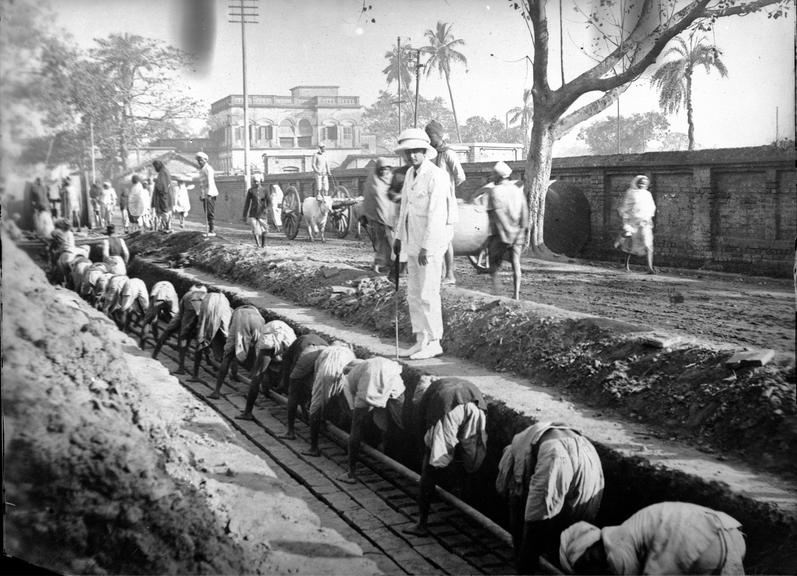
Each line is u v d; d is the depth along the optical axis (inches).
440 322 350.6
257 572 188.9
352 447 296.4
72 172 589.0
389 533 252.5
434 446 247.0
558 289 476.4
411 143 338.3
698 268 572.7
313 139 1049.5
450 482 291.4
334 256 669.3
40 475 201.9
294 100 1041.5
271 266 581.0
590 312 389.4
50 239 531.2
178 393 326.3
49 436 210.1
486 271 463.5
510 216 394.9
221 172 1049.5
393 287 442.6
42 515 196.4
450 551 240.7
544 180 644.7
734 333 330.3
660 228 610.9
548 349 311.6
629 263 629.9
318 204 857.5
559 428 212.8
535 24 582.9
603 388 272.5
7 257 261.0
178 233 794.2
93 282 525.0
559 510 201.8
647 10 534.0
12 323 239.6
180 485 217.8
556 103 611.5
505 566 230.4
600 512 230.1
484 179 738.8
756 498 190.9
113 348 270.5
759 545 187.3
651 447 228.2
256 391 371.2
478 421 251.6
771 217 520.7
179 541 194.9
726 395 237.3
